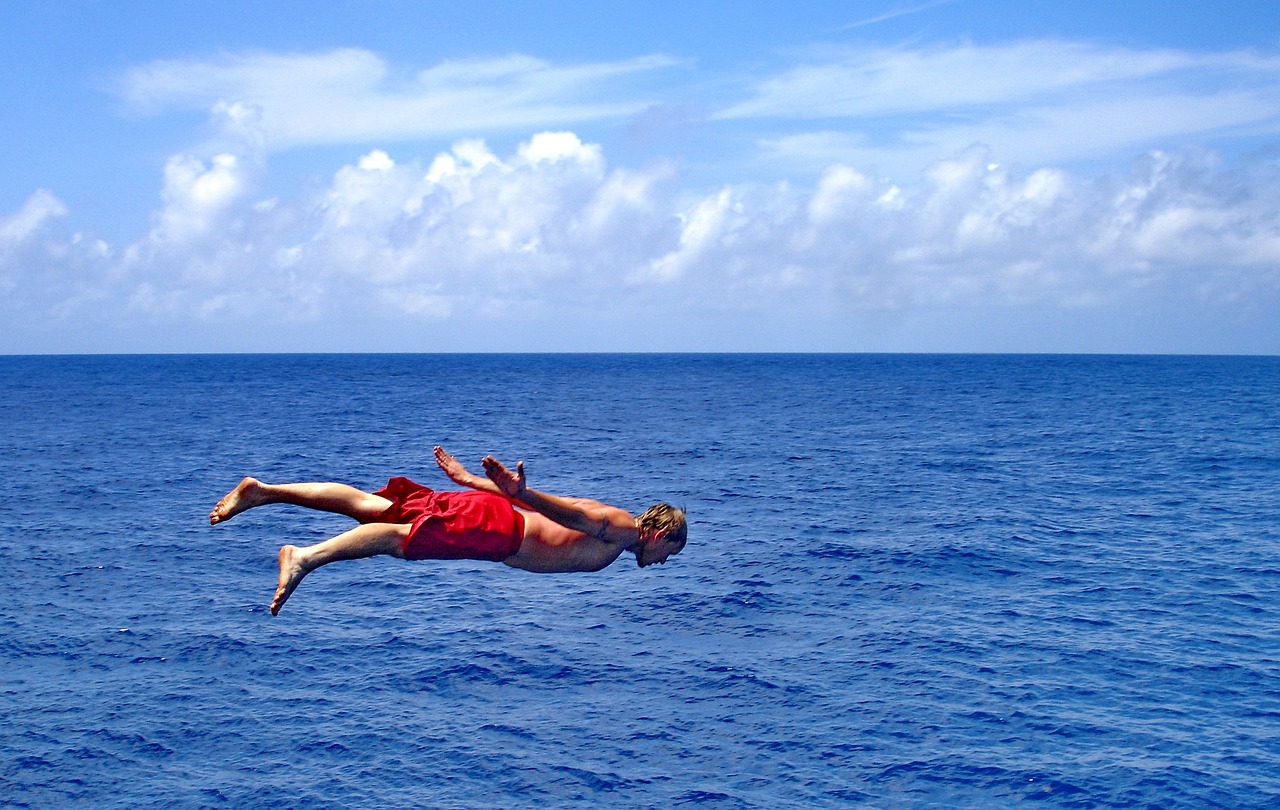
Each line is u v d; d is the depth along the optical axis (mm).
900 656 14961
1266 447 46844
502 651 15375
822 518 26938
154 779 11148
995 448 46906
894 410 76312
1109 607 17625
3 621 16750
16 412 69438
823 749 11852
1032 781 10953
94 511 28000
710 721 12711
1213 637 15789
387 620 17125
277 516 27391
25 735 12180
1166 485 33844
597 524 6797
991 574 20172
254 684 13992
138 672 14422
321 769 11414
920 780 11062
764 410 76812
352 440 51094
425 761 11625
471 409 78062
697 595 18547
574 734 12352
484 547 6688
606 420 66625
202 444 48062
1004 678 13992
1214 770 11141
